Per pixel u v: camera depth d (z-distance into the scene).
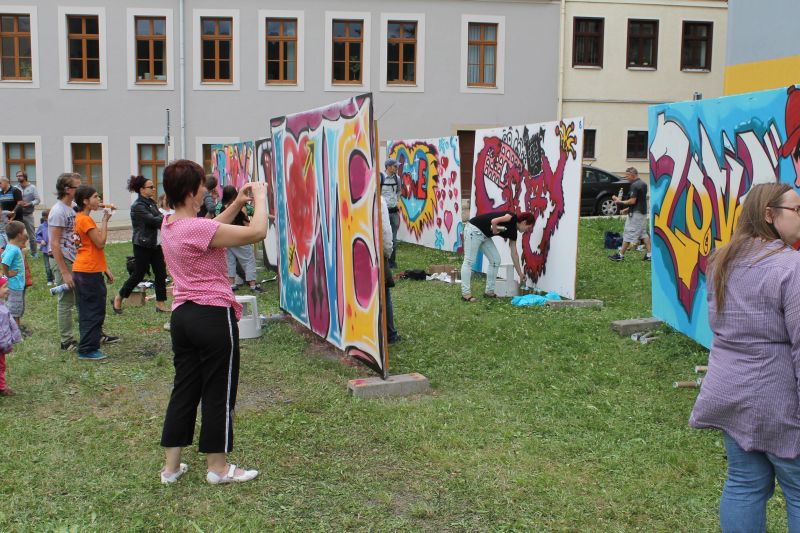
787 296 3.00
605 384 6.55
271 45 27.84
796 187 5.67
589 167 23.02
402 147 18.50
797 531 3.10
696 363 7.01
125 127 27.23
